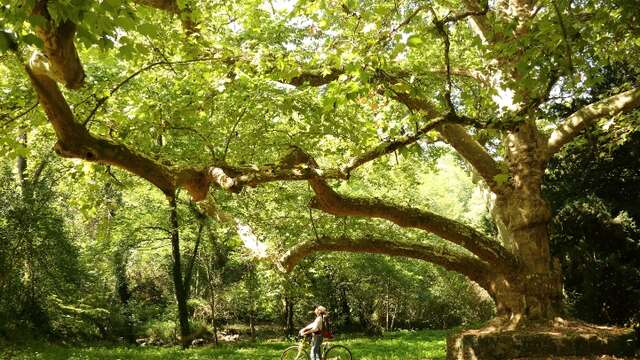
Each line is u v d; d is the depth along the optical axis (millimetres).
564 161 16828
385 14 7570
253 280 26750
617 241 15727
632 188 15789
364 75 6754
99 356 18359
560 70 7520
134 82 11188
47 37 3971
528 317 12289
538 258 12602
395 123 8391
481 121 8312
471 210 55906
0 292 17578
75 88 4578
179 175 6871
